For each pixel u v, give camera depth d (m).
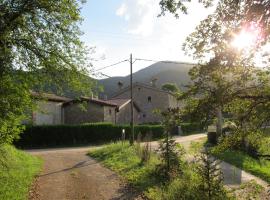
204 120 8.63
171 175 17.19
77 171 22.38
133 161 24.22
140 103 72.12
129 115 65.19
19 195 15.00
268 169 23.50
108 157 28.08
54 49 16.38
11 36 15.06
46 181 18.94
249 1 7.53
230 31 7.79
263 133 9.74
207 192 12.39
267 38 7.71
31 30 15.70
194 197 12.78
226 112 9.38
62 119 56.12
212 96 8.35
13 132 15.66
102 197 15.67
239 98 8.61
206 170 12.57
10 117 15.12
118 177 20.09
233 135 9.74
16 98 15.11
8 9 14.21
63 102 55.97
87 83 17.59
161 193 14.99
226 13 8.12
